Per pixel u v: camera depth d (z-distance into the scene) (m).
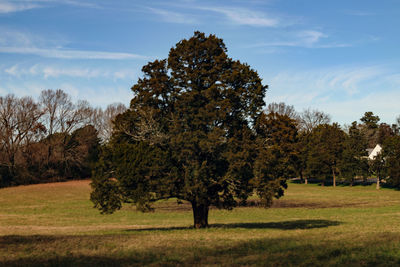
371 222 32.84
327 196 71.06
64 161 89.50
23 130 85.12
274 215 44.41
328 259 13.92
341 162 95.31
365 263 12.94
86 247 17.70
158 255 15.36
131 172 24.09
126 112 28.14
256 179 24.62
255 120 27.27
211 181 24.84
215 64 26.69
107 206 25.77
